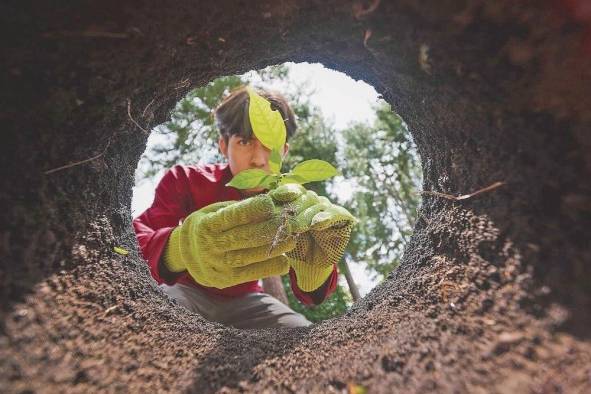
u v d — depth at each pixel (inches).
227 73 47.8
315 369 34.9
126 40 32.8
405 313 37.8
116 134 42.3
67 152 35.7
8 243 30.0
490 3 29.1
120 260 44.7
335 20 37.2
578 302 27.5
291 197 41.6
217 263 43.7
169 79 41.5
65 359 29.0
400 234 246.1
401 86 42.7
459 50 32.3
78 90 33.6
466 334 30.6
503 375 26.0
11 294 29.0
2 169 30.8
